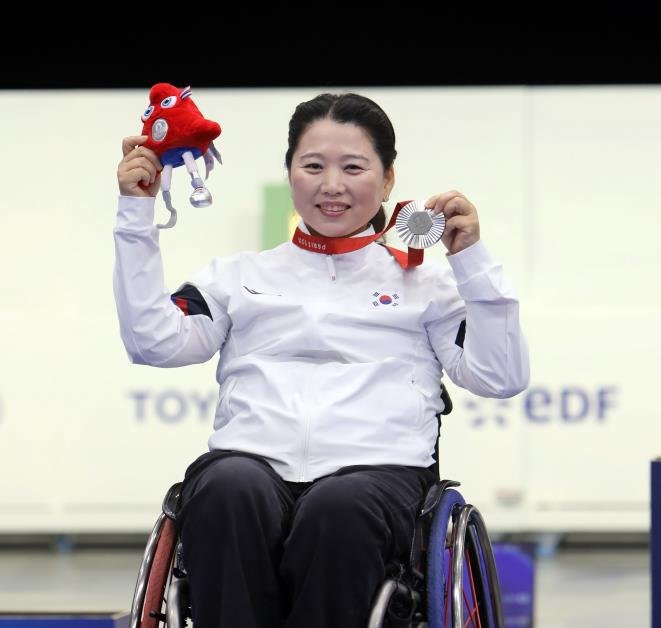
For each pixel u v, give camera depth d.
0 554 20.89
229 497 6.68
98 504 20.41
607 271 20.36
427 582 6.94
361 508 6.68
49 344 20.38
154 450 20.34
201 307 8.11
